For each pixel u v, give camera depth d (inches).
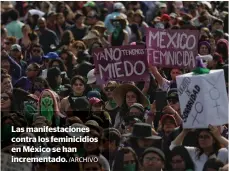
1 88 657.0
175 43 619.8
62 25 1049.5
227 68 686.5
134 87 560.7
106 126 527.8
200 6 1162.0
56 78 658.8
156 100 567.2
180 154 470.3
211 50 828.6
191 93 463.8
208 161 463.8
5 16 1066.1
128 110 550.6
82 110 546.0
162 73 668.7
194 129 476.7
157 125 560.4
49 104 535.2
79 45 849.5
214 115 461.7
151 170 460.4
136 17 1039.0
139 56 618.8
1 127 486.9
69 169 473.7
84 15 1131.3
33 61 819.4
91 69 716.7
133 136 484.1
